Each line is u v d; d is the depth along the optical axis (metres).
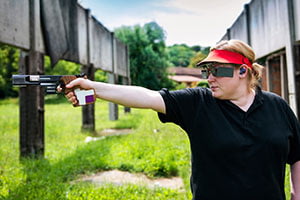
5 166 5.21
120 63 16.08
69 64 37.38
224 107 1.80
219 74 1.74
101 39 11.73
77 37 8.48
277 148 1.70
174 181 4.88
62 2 7.19
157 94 1.87
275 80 8.95
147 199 3.80
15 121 13.16
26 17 5.53
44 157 6.01
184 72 59.22
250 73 1.83
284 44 6.47
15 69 35.56
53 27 6.61
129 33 35.12
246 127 1.73
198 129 1.79
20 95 5.79
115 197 3.82
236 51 1.77
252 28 9.51
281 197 1.75
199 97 1.88
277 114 1.80
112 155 6.15
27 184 4.21
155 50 37.91
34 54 5.72
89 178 4.91
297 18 5.88
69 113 18.00
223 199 1.70
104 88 1.79
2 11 4.64
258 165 1.68
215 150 1.71
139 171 5.31
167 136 8.25
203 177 1.77
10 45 4.97
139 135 8.60
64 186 4.18
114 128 11.43
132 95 1.81
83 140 8.38
